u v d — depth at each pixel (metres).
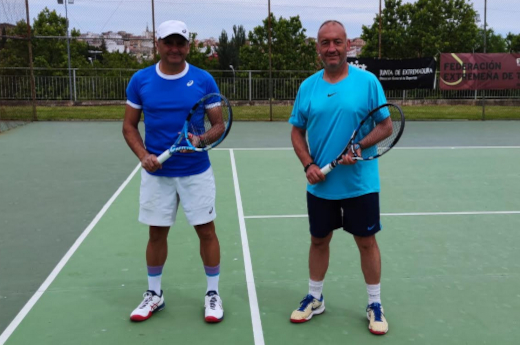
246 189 6.55
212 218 3.15
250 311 3.27
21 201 5.85
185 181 3.06
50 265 4.00
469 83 14.62
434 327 3.06
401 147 9.97
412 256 4.21
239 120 15.09
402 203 5.84
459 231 4.84
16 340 2.92
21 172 7.44
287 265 4.02
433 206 5.71
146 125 3.08
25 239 4.59
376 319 3.01
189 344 2.88
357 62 14.70
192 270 3.91
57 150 9.44
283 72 18.20
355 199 2.92
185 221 5.05
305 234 4.76
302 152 3.01
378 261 3.02
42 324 3.10
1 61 13.12
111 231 4.81
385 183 6.86
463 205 5.75
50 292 3.53
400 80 14.71
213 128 3.06
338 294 3.51
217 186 6.71
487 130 12.95
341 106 2.85
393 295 3.49
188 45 2.96
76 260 4.10
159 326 3.08
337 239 4.55
